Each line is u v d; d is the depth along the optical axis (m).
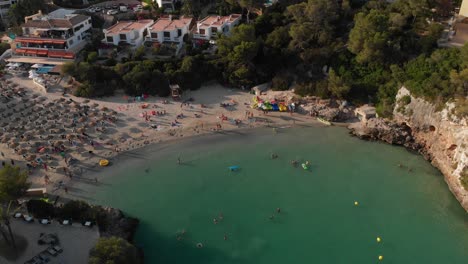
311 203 76.81
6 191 61.91
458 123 81.31
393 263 65.44
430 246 68.50
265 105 103.94
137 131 95.00
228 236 69.88
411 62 100.94
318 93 105.44
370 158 88.94
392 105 97.06
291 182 81.94
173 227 71.38
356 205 76.50
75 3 154.00
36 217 68.50
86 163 84.88
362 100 103.19
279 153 90.00
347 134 96.88
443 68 93.81
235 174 83.75
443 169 84.12
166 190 79.38
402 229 71.62
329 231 71.12
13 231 65.75
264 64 116.25
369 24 103.88
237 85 112.88
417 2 110.12
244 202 76.81
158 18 140.00
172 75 109.62
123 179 81.75
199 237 69.62
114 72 110.25
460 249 67.94
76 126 94.56
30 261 60.06
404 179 83.06
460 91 84.50
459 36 109.06
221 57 116.69
